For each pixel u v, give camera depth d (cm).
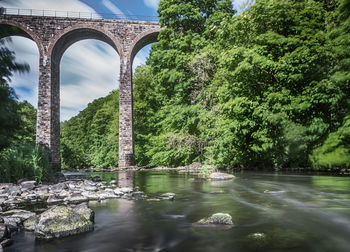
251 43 1180
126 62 2527
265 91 1104
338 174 962
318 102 932
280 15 1043
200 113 1659
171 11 1853
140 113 2927
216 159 1545
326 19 929
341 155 845
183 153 1872
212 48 1602
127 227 349
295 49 993
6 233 312
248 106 1134
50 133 2355
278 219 363
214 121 1494
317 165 928
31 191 764
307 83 1009
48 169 1131
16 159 1002
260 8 1080
